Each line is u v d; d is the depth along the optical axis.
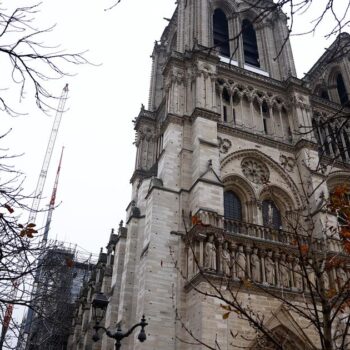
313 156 48.94
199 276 33.91
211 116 46.12
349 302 16.33
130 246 48.19
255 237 38.62
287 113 53.91
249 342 32.41
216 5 65.44
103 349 47.41
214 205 39.25
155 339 34.03
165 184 42.00
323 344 13.67
